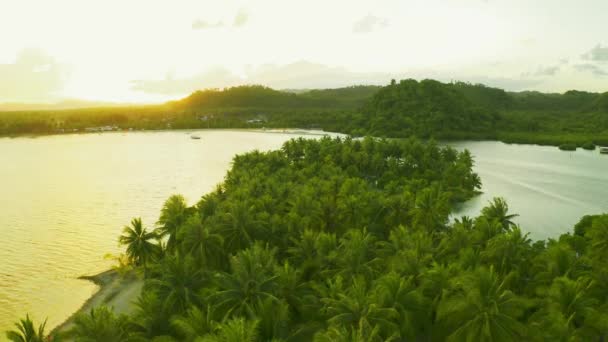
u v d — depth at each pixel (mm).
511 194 154500
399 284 48750
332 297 49594
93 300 72500
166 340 43156
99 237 107625
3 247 100188
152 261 72312
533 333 41875
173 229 73438
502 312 43094
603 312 45531
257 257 53125
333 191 107750
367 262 59562
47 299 74000
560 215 128875
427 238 66812
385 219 87188
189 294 51469
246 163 160625
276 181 120688
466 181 152250
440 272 51500
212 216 74875
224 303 48938
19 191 162250
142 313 48531
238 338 36375
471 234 67312
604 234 63031
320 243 65062
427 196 84000
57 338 42531
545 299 48281
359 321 41031
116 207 137875
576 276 52312
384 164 172000
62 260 91875
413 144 185500
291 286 53781
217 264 66688
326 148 182375
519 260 58031
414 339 48562
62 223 119938
